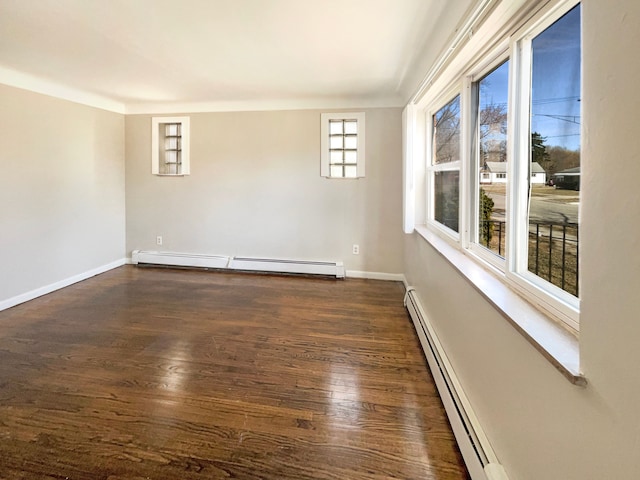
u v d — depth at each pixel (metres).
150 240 5.07
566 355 0.94
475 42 1.80
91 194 4.46
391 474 1.53
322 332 2.95
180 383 2.19
